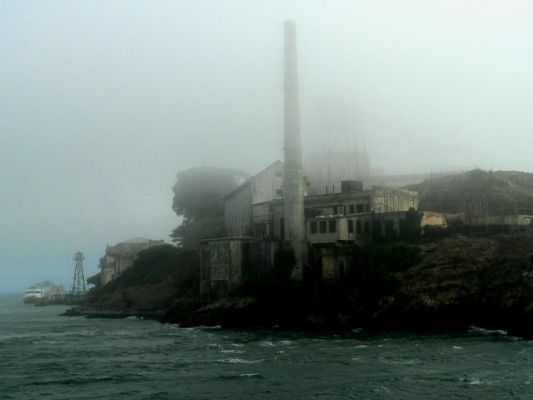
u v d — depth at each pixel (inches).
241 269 4859.7
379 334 3727.9
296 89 4781.0
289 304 4456.2
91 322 6013.8
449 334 3577.8
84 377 2677.2
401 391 2161.7
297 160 4717.0
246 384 2375.7
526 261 3804.1
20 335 4670.3
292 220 4665.4
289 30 4830.2
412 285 4005.9
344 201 4995.1
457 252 4101.9
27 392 2423.7
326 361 2763.3
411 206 5324.8
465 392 2110.0
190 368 2765.7
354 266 4384.8
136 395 2290.8
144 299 6683.1
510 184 6210.6
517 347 2965.1
